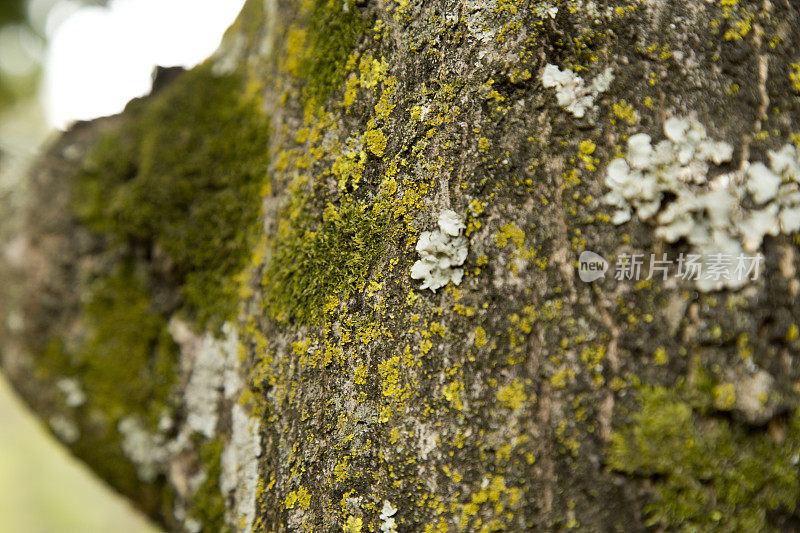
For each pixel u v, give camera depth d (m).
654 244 0.40
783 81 0.41
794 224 0.40
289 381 0.43
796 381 0.40
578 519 0.40
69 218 0.50
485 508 0.40
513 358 0.40
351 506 0.41
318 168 0.43
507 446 0.40
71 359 0.50
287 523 0.43
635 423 0.40
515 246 0.41
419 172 0.41
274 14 0.47
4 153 0.55
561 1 0.41
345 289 0.42
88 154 0.50
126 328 0.49
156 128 0.48
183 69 0.51
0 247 0.52
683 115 0.40
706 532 0.40
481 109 0.41
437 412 0.41
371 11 0.43
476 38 0.41
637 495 0.40
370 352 0.42
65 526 1.35
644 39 0.41
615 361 0.40
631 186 0.40
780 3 0.41
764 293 0.40
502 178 0.41
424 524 0.40
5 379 0.53
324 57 0.44
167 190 0.47
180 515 0.48
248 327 0.45
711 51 0.41
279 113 0.45
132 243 0.49
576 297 0.40
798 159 0.40
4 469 1.43
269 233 0.45
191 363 0.47
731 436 0.40
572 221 0.41
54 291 0.50
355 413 0.42
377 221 0.42
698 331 0.40
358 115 0.43
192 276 0.47
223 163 0.47
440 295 0.41
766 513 0.40
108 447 0.49
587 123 0.41
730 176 0.40
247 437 0.44
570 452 0.40
